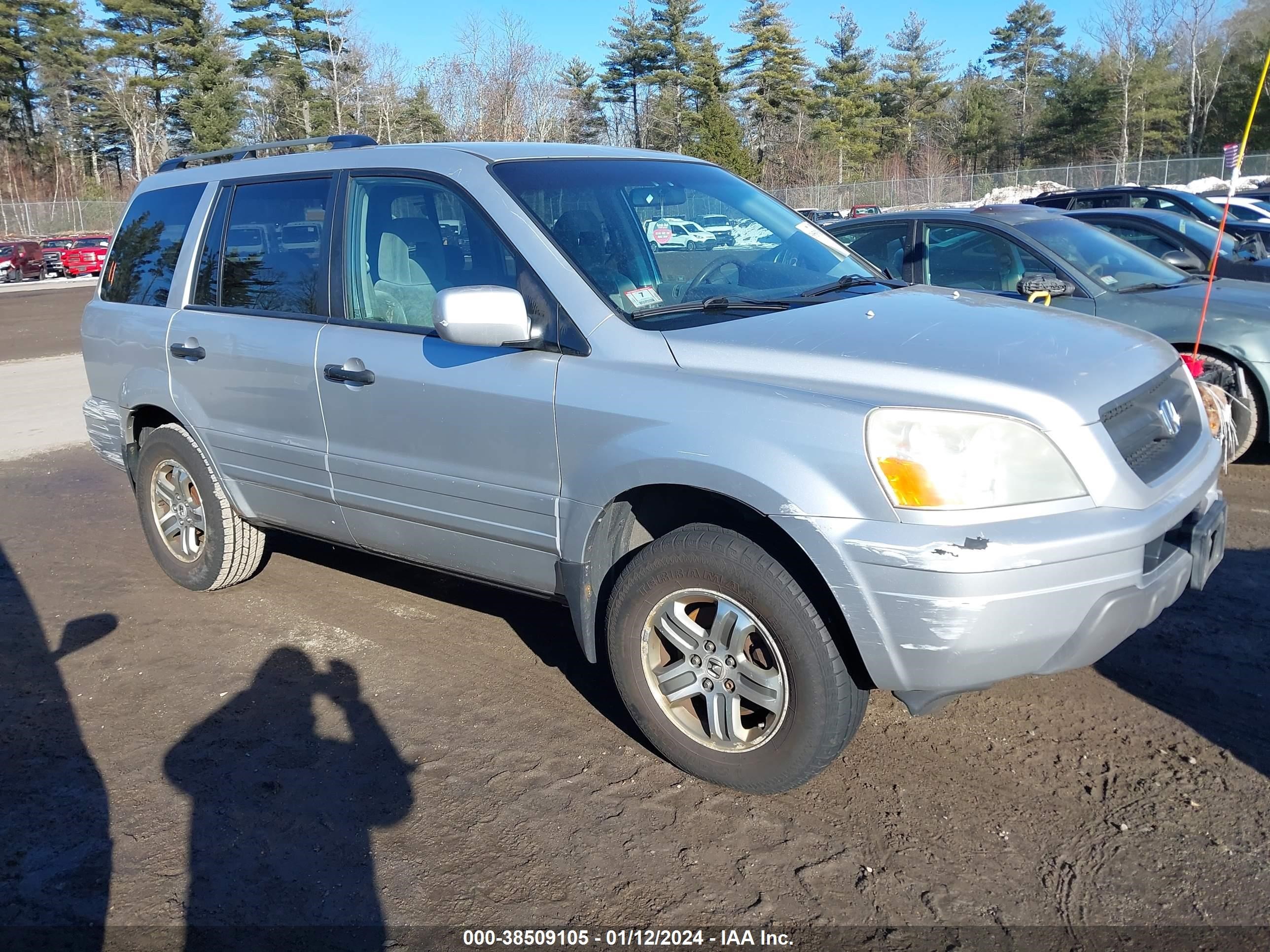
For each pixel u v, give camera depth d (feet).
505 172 12.34
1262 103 168.14
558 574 11.44
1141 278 21.54
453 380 11.82
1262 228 38.40
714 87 194.29
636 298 11.27
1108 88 198.90
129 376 16.67
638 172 13.47
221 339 14.82
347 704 13.09
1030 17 254.27
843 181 203.51
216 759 11.89
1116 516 9.09
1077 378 9.63
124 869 9.93
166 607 16.67
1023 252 21.77
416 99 159.33
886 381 9.48
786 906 9.04
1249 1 171.53
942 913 8.85
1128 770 10.78
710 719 10.59
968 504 8.86
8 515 22.66
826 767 10.40
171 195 16.61
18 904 9.43
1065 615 8.94
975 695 12.53
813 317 11.00
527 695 13.12
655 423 10.14
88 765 11.84
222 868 9.89
